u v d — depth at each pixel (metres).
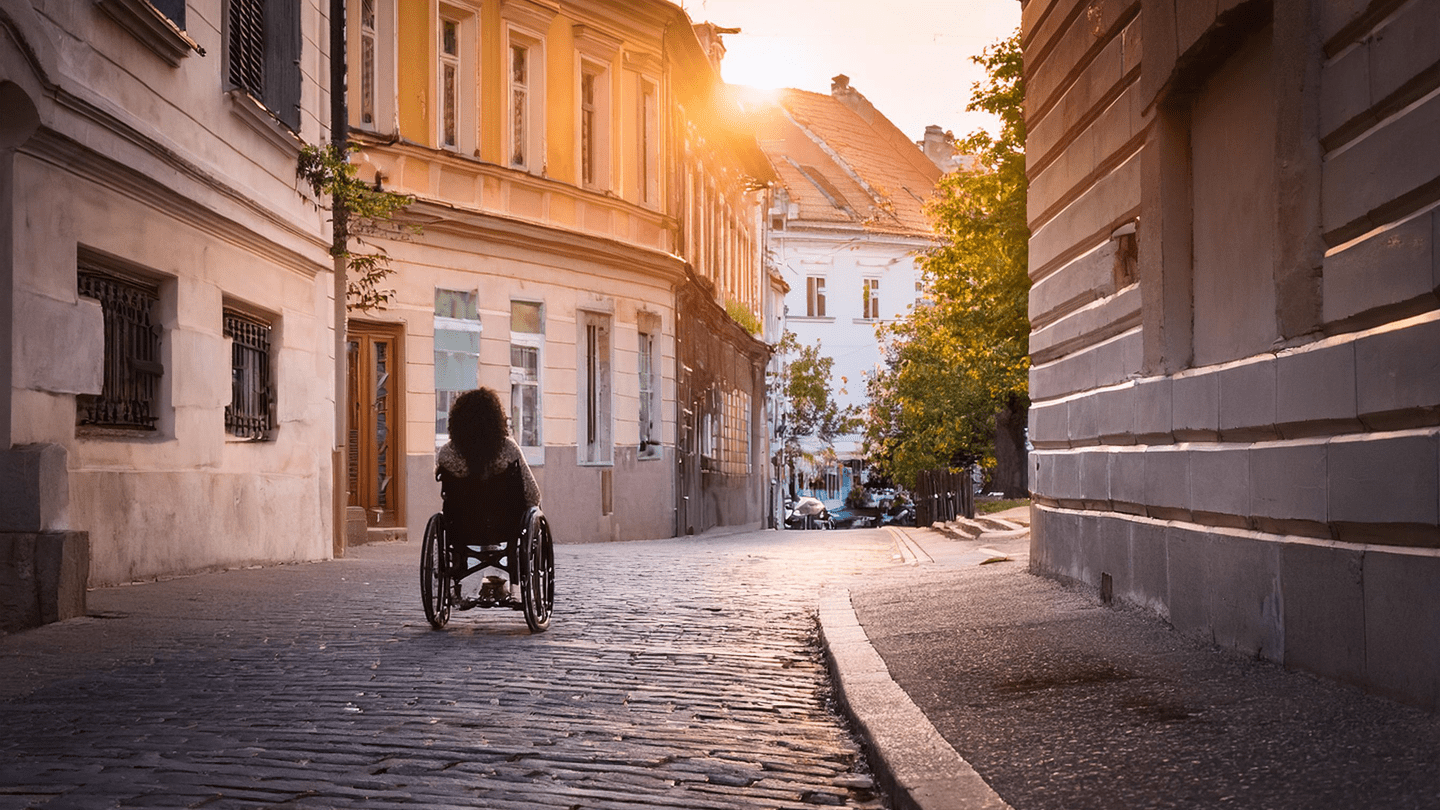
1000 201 27.27
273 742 5.92
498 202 25.64
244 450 14.84
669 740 6.14
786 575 14.93
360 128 22.81
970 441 55.12
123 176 11.67
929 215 29.80
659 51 31.33
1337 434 6.11
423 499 23.53
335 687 7.30
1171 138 8.48
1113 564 9.48
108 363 11.90
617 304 29.30
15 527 9.68
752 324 44.59
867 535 29.75
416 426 23.52
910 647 8.27
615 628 10.08
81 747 5.80
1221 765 4.90
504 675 7.79
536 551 9.81
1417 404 5.31
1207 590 7.61
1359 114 5.86
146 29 12.05
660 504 31.48
